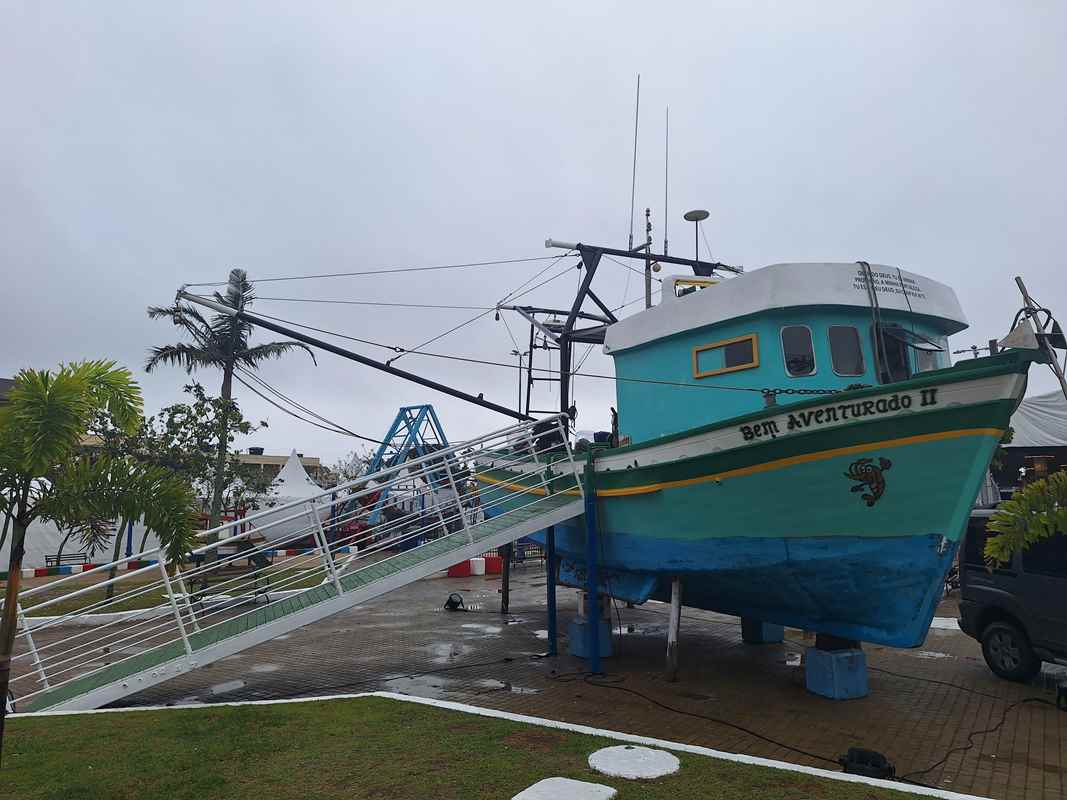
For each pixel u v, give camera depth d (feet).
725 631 44.52
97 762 19.02
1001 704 27.12
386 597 60.85
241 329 80.12
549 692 29.58
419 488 41.63
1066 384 20.49
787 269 29.45
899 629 24.95
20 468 17.21
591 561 33.53
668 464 29.68
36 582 68.54
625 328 37.58
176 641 30.17
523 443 45.01
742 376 30.76
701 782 16.89
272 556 75.92
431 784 16.99
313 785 17.19
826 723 24.98
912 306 29.99
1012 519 20.13
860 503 24.45
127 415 19.77
